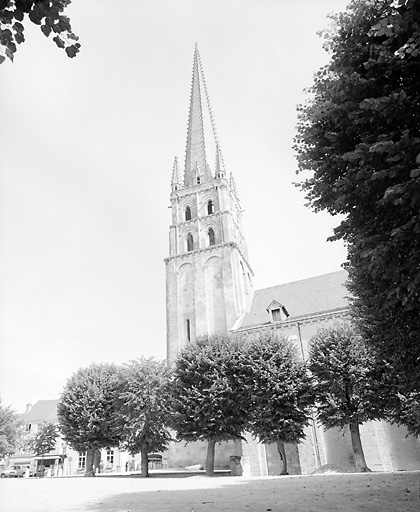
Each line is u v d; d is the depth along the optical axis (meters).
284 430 28.30
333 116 9.67
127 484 20.62
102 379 39.22
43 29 4.72
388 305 10.50
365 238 8.96
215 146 62.81
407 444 32.12
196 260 49.97
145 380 32.97
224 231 50.75
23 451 71.50
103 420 36.66
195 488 16.69
